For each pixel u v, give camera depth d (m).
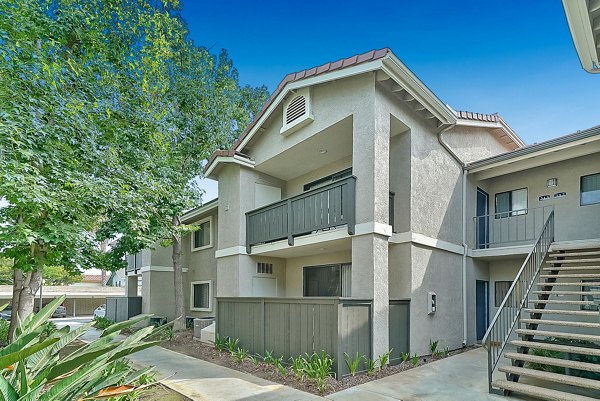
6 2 7.27
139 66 10.48
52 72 7.51
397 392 6.10
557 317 9.89
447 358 8.62
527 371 5.95
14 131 6.31
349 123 8.87
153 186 9.16
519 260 11.12
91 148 7.98
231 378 7.10
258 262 11.81
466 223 10.88
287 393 6.11
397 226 9.04
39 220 6.95
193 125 14.91
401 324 8.24
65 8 8.70
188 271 16.80
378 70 7.92
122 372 3.06
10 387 2.12
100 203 7.49
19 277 8.66
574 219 9.91
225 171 12.59
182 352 9.93
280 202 10.24
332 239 8.54
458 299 10.14
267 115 10.91
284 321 8.08
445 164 10.39
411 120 9.20
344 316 6.93
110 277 47.75
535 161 10.05
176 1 12.70
